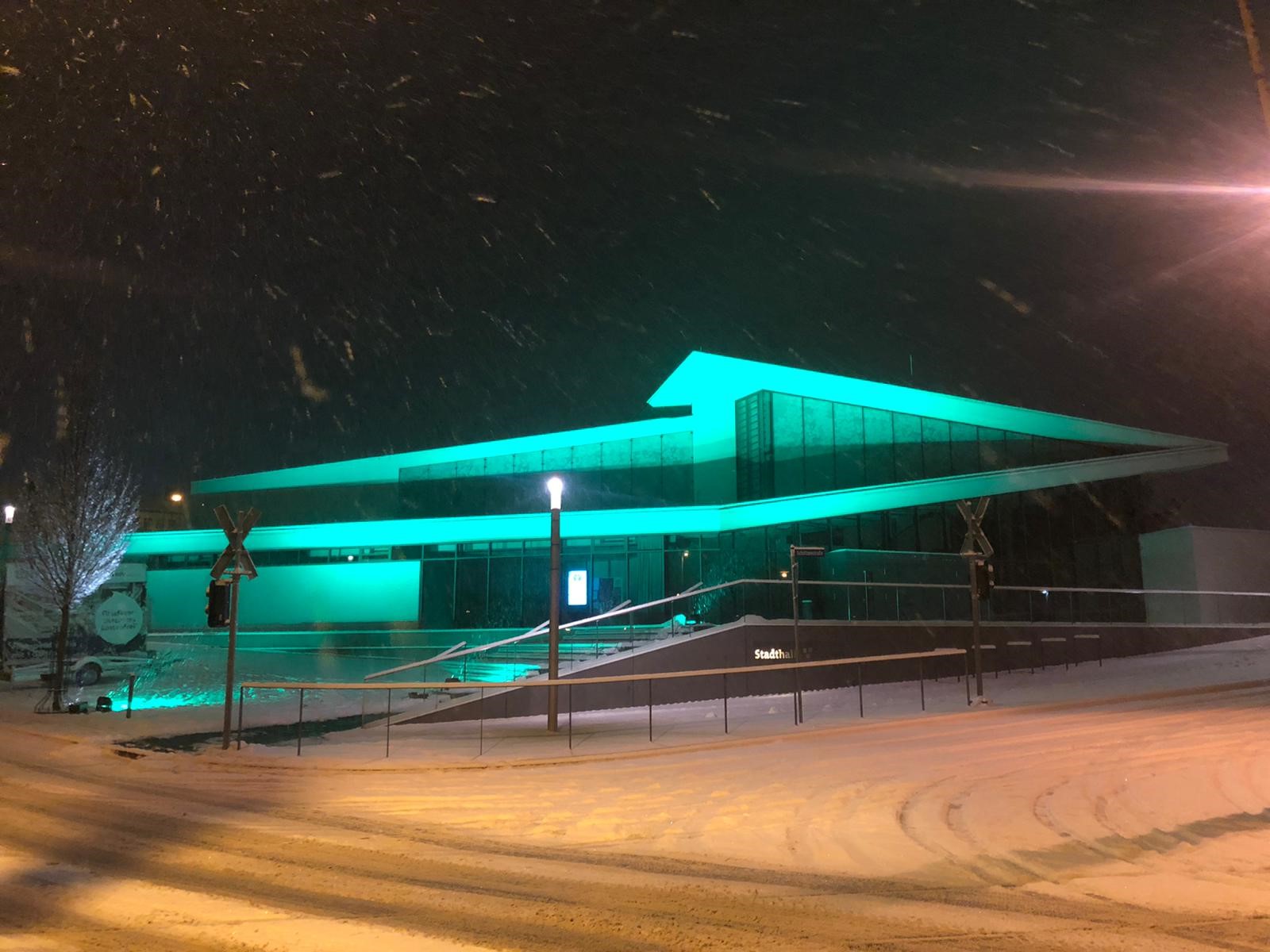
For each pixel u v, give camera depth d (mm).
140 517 46188
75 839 8156
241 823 8859
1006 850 7543
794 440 34219
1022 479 30250
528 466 40938
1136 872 6824
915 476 32500
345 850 7734
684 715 17609
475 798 10062
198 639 36531
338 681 23188
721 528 32844
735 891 6406
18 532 28328
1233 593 28188
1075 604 27703
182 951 5094
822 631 21938
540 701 19203
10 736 15695
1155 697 17531
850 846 7773
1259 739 12891
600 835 8297
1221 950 5098
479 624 34938
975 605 17609
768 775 11117
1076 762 11469
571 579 33719
